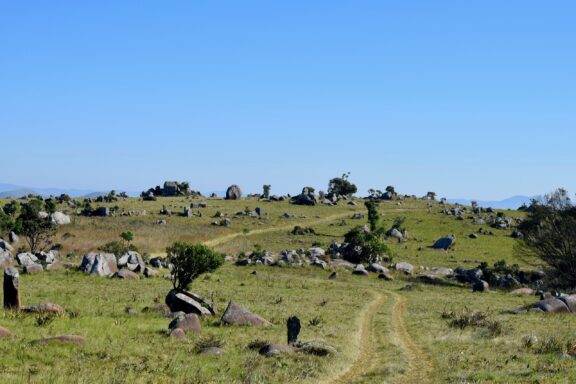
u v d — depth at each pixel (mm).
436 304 55625
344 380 21766
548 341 28875
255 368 21562
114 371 19547
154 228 128875
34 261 72688
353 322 38875
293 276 82938
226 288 60906
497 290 78500
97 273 64938
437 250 122750
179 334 28062
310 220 163375
